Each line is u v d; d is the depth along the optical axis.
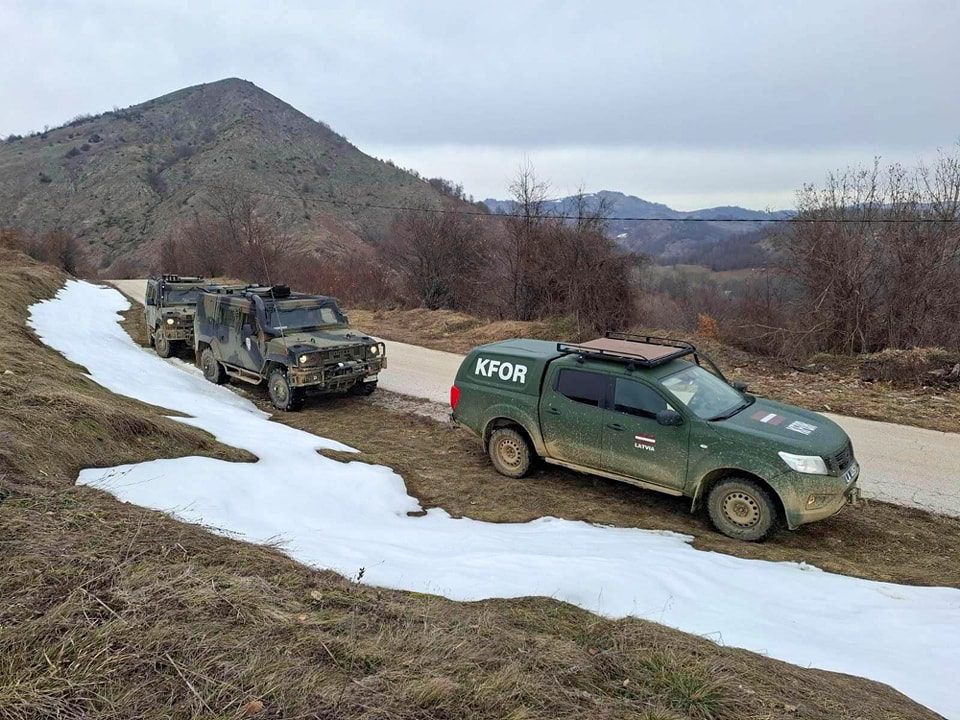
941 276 14.96
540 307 23.48
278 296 12.14
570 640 3.46
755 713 2.81
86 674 2.54
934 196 15.37
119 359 13.18
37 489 4.73
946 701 3.22
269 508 5.71
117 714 2.33
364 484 6.78
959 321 14.76
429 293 29.94
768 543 5.91
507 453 7.66
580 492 7.20
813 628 4.09
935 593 4.79
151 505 5.08
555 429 7.13
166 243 51.25
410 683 2.68
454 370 14.53
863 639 3.96
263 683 2.57
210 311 12.59
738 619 4.09
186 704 2.40
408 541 5.31
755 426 6.17
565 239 21.47
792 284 17.09
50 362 9.54
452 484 7.35
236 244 44.78
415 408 11.16
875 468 7.96
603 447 6.82
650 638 3.49
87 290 30.30
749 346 16.66
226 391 12.16
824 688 3.18
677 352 7.12
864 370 12.79
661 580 4.54
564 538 5.60
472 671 2.88
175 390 10.96
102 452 6.11
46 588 3.21
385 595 3.87
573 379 7.08
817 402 11.05
